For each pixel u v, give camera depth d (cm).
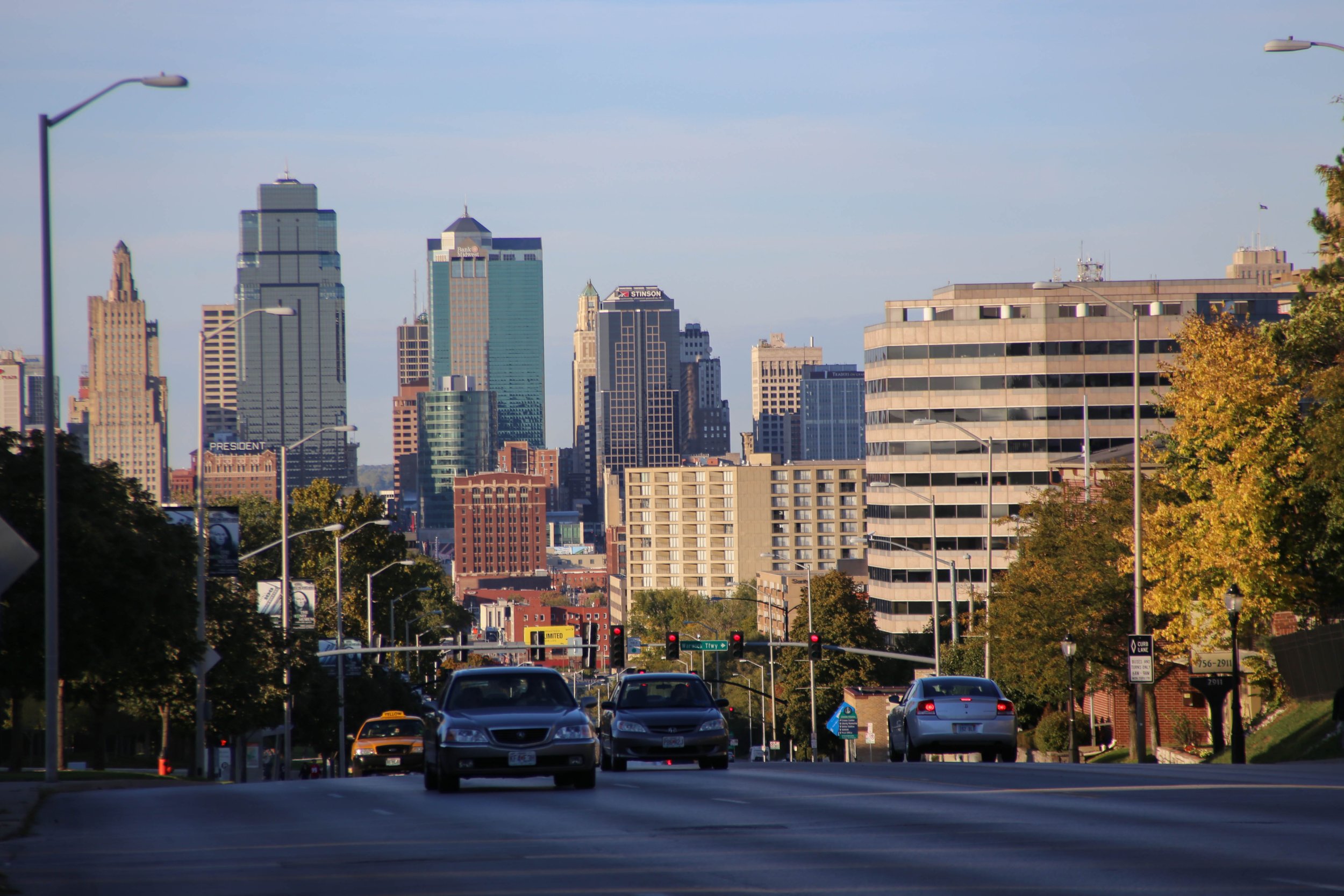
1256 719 10506
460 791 4850
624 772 5978
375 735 11212
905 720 7006
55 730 6134
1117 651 11769
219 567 10475
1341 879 2303
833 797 4147
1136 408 9850
